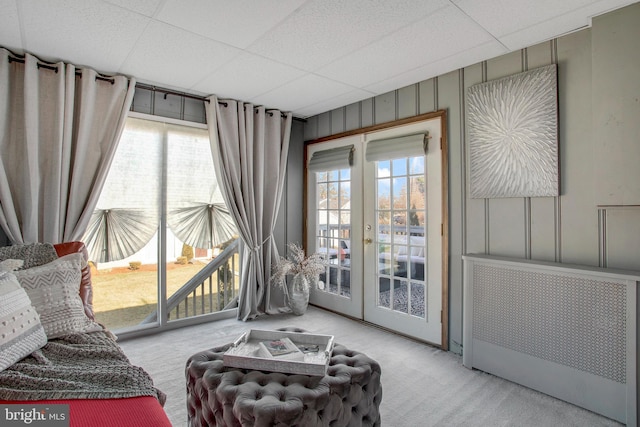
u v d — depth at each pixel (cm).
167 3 178
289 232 401
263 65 257
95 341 164
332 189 377
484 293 233
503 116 239
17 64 239
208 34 211
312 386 138
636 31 177
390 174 317
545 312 205
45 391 120
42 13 187
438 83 280
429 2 178
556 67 216
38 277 174
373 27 203
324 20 195
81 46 226
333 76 279
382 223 325
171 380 222
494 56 243
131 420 108
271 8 183
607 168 187
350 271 355
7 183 227
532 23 199
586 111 206
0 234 235
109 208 288
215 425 137
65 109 248
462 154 265
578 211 210
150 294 316
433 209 283
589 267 197
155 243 316
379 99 326
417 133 293
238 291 376
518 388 213
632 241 190
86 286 209
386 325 319
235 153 339
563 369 198
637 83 177
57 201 243
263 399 126
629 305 175
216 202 344
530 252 230
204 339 292
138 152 301
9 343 137
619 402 178
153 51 233
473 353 238
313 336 180
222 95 325
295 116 400
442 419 182
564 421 180
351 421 143
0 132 228
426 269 287
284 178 392
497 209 246
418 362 250
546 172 220
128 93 274
